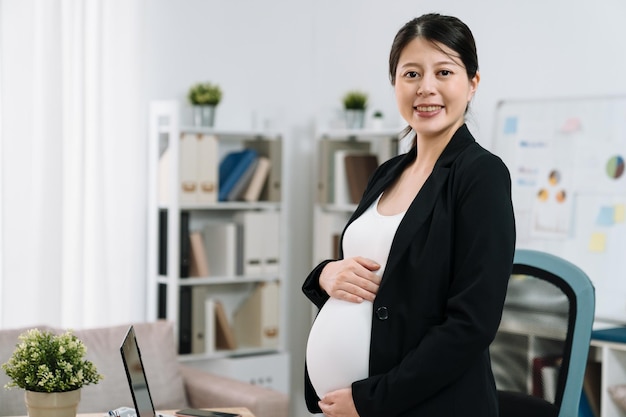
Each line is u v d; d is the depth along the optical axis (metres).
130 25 4.84
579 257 4.21
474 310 1.71
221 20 5.29
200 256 4.88
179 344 4.80
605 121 4.17
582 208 4.22
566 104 4.32
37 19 4.52
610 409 3.67
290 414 5.68
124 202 4.85
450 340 1.71
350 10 5.41
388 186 2.01
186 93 5.16
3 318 4.44
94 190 4.71
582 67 4.28
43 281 4.52
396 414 1.78
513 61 4.55
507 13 4.58
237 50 5.36
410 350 1.79
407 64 1.89
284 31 5.56
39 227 4.53
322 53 5.60
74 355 2.43
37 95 4.52
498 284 1.72
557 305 2.69
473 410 1.78
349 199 5.19
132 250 4.89
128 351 2.45
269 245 5.14
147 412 2.54
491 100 4.64
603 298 4.11
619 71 4.14
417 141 1.98
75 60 4.64
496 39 4.63
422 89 1.86
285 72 5.57
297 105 5.62
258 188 5.09
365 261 1.90
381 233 1.89
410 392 1.74
